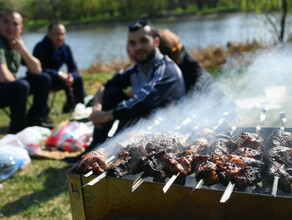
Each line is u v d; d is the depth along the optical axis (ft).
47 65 19.67
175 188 5.26
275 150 5.84
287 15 31.63
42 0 179.73
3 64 15.61
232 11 118.32
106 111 11.12
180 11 146.92
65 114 20.83
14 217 9.82
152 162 5.59
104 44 71.31
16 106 15.60
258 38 35.09
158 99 10.46
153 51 11.20
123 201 5.71
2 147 12.73
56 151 14.48
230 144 6.48
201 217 5.23
